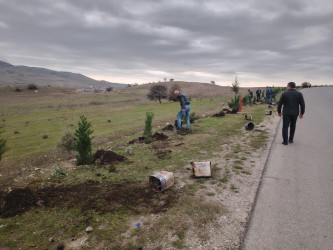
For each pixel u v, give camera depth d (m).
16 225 3.09
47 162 8.05
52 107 42.09
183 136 8.72
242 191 4.04
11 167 7.88
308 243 2.63
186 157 6.11
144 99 59.91
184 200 3.73
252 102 25.23
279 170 4.98
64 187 4.29
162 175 4.17
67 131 9.07
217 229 2.95
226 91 78.31
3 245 2.68
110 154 6.09
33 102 52.25
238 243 2.67
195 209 3.45
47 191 4.09
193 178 4.68
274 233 2.83
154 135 8.90
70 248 2.62
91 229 2.94
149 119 9.43
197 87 101.62
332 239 2.69
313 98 27.70
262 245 2.62
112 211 3.41
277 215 3.24
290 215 3.23
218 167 5.27
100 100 57.50
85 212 3.38
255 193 3.94
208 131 9.52
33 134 16.45
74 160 6.31
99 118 23.61
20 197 3.72
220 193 3.98
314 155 5.96
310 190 3.99
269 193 3.92
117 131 14.12
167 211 3.40
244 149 6.76
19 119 27.00
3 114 32.28
